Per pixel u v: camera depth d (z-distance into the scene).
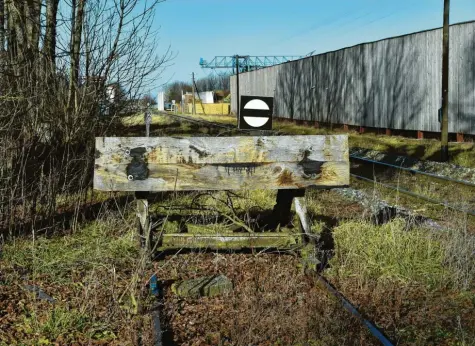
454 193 11.37
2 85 7.48
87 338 4.44
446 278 5.76
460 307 5.13
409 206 10.28
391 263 6.06
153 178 5.93
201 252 6.59
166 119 42.72
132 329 4.50
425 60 23.48
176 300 5.19
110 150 5.88
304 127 36.72
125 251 6.52
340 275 5.82
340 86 31.92
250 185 6.00
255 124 8.48
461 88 21.39
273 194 9.78
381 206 9.40
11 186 7.22
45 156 8.06
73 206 8.41
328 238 7.10
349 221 7.80
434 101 23.00
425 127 23.62
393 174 14.37
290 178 6.02
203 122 36.91
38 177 7.81
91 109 8.54
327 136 6.04
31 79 7.70
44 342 4.33
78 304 5.04
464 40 21.06
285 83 42.84
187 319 4.82
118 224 7.66
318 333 4.50
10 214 7.18
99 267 5.89
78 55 8.68
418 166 15.63
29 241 6.85
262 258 6.42
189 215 7.91
